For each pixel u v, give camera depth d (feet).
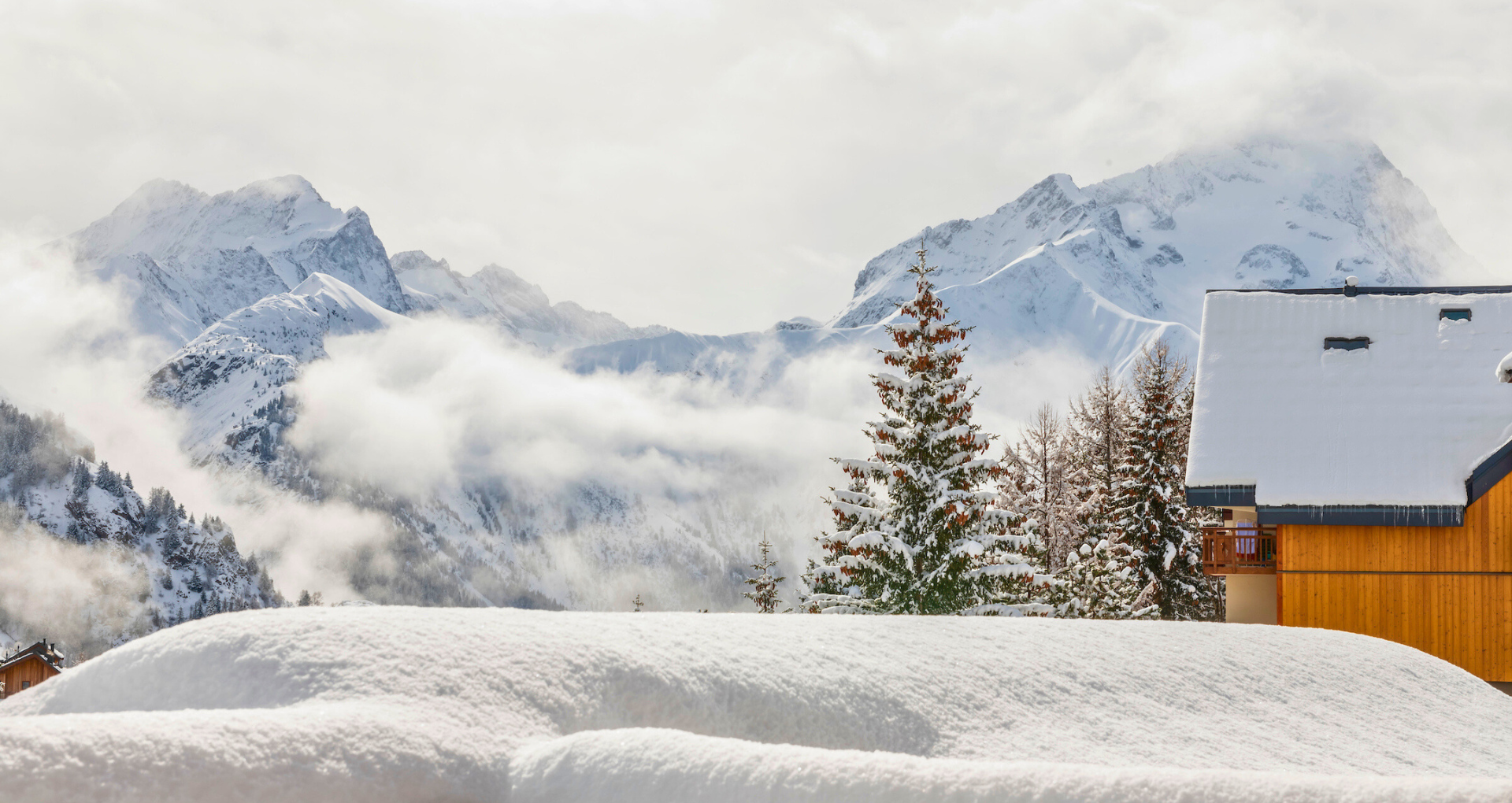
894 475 79.71
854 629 37.50
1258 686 37.35
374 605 31.40
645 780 19.27
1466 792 16.25
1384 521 74.38
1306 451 79.10
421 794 19.95
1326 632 44.21
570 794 19.92
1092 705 33.94
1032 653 37.06
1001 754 30.14
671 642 31.63
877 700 31.45
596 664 28.50
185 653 26.78
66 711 26.16
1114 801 16.74
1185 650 39.55
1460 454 75.87
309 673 25.35
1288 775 17.46
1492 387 79.71
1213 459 80.43
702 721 28.32
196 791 17.61
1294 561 77.20
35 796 16.26
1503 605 73.00
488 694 25.34
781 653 32.94
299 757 19.22
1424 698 38.45
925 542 77.71
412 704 24.00
